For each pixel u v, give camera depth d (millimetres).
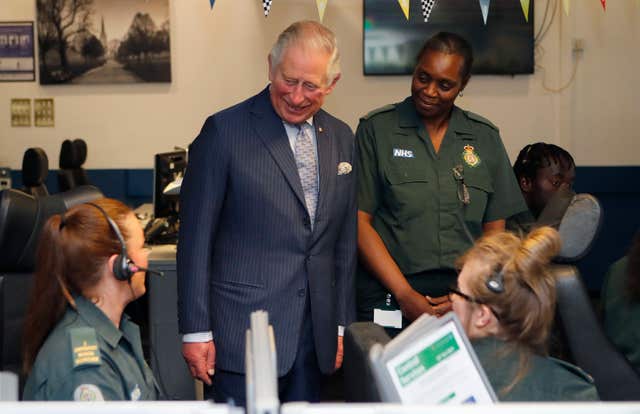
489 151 2869
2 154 6383
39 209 2705
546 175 3111
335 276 2461
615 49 6160
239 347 2268
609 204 6293
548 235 1559
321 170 2320
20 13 6289
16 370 2697
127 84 6324
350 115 6234
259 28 6246
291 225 2270
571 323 2121
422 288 2795
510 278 1525
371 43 6117
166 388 3373
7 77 6328
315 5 6215
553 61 6176
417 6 6059
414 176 2789
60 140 6379
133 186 6363
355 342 1456
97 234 1698
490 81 6184
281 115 2262
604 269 6328
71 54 6285
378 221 2877
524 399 1513
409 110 2861
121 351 1737
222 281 2307
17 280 2695
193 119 6340
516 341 1533
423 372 1228
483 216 2898
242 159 2246
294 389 2338
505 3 6055
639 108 6199
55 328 1684
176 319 3369
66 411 1097
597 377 2111
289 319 2283
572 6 6129
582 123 6223
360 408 1069
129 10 6234
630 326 2125
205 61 6281
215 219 2283
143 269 1708
